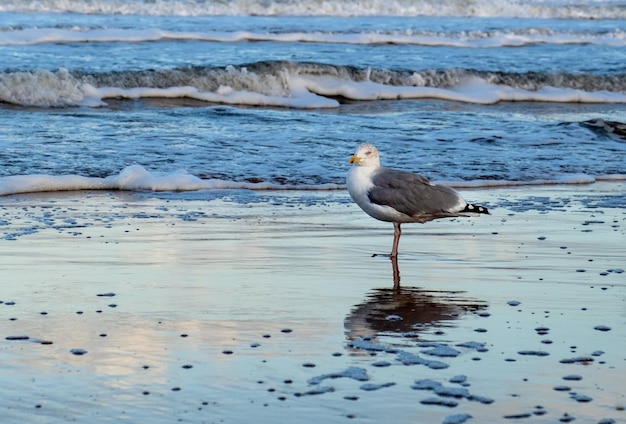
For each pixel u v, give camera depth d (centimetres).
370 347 1474
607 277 1948
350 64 6288
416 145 3769
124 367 1375
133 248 2152
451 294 1814
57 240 2214
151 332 1541
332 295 1797
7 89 4678
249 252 2141
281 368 1380
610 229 2428
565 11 10075
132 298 1745
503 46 7712
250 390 1293
